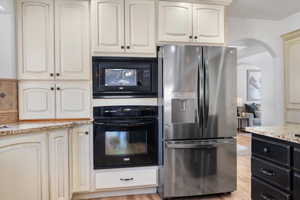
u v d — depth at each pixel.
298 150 1.45
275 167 1.63
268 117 5.30
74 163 2.49
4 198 1.74
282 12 3.46
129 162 2.58
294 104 3.41
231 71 2.62
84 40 2.57
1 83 2.29
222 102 2.59
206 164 2.56
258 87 8.35
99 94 2.55
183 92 2.50
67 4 2.54
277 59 3.90
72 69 2.55
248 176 3.31
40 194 2.03
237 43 4.51
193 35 2.70
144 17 2.62
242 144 5.32
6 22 2.38
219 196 2.65
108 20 2.54
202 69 2.53
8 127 1.96
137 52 2.60
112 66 2.56
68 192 2.36
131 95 2.60
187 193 2.54
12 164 1.80
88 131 2.54
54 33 2.52
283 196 1.56
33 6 2.48
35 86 2.52
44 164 2.06
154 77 2.65
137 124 2.58
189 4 2.69
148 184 2.63
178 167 2.51
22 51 2.46
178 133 2.50
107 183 2.56
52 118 2.55
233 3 3.10
